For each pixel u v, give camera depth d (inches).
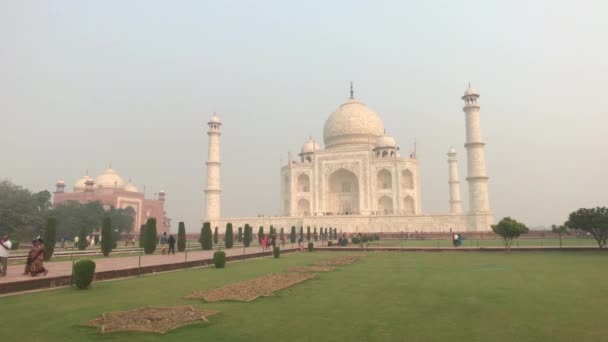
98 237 2571.4
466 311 516.4
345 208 4069.9
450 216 3164.4
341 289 692.1
